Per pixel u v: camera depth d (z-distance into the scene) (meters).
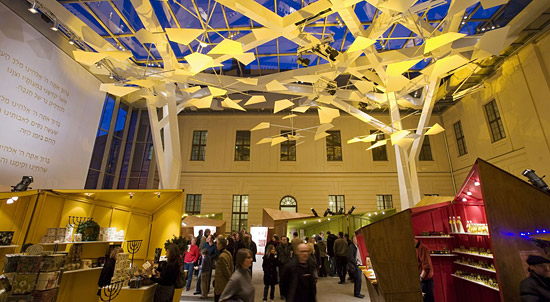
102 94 12.09
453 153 16.91
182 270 4.75
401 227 4.22
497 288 4.71
